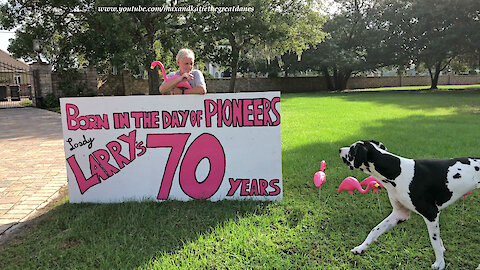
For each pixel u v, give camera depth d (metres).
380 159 2.78
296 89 38.03
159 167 4.14
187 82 4.09
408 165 2.74
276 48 24.81
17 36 19.45
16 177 5.43
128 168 4.16
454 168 2.68
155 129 4.09
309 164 5.56
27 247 3.15
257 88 35.84
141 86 28.31
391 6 30.72
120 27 16.48
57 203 4.27
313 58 34.94
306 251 3.01
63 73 21.09
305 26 23.66
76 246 3.14
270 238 3.21
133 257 2.90
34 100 21.33
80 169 4.18
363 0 33.53
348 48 34.88
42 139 8.97
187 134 4.10
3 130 10.79
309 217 3.65
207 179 4.16
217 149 4.12
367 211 3.76
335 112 13.45
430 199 2.69
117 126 4.10
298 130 8.99
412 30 29.14
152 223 3.54
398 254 2.94
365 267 2.77
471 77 51.53
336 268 2.75
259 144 4.08
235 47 22.88
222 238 3.19
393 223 2.90
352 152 2.89
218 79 33.50
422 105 15.95
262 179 4.12
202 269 2.72
